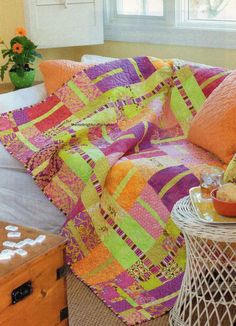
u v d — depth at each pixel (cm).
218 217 205
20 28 332
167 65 313
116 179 261
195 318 224
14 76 333
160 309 233
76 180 268
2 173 280
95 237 262
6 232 196
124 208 259
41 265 184
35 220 279
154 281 246
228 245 205
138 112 302
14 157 281
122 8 358
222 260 212
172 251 249
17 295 178
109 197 263
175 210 215
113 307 234
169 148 282
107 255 258
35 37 348
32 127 298
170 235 250
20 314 181
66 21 350
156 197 254
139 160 265
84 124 288
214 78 295
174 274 246
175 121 302
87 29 355
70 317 231
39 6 343
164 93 308
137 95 306
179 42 339
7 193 279
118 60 316
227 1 317
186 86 303
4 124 295
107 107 298
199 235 200
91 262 259
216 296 231
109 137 291
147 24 349
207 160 267
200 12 328
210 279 231
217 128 263
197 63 320
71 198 269
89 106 303
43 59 368
